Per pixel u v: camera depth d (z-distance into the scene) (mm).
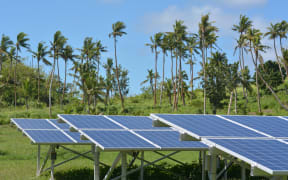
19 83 97188
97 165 12789
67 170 20656
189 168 18422
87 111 66688
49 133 17250
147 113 66875
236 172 18406
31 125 18641
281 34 68188
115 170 18531
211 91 65875
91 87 66188
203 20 62375
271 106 70312
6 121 51344
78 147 32531
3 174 19594
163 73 89062
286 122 11953
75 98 88250
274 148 8461
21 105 90500
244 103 75375
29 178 18359
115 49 77938
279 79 85312
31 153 29062
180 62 76125
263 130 10406
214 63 68750
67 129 18406
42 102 94375
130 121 14594
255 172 7207
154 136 12195
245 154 7734
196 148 11609
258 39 67062
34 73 108312
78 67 74000
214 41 66250
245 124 10992
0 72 86312
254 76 86250
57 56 80875
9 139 37281
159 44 86500
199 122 10477
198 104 74688
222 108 70375
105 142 10578
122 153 11312
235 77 65438
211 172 8914
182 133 9422
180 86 86125
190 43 74562
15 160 25953
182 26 73875
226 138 9070
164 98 100938
